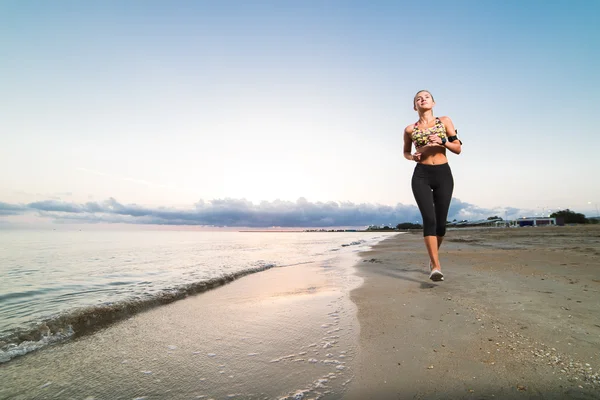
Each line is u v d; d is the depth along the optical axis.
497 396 1.40
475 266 5.25
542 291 3.28
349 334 2.35
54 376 1.88
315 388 1.59
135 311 3.39
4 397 1.65
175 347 2.29
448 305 2.94
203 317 3.08
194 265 7.94
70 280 5.67
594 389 1.41
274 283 5.05
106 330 2.74
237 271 6.44
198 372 1.87
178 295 4.14
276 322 2.80
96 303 3.71
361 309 3.02
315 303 3.47
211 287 4.85
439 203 4.00
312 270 6.56
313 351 2.09
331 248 15.66
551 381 1.50
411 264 6.26
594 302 2.80
